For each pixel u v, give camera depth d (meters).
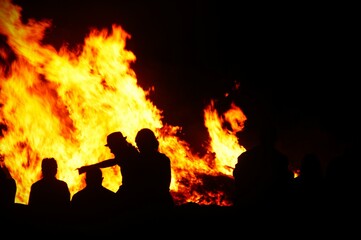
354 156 4.43
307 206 4.35
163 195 4.33
